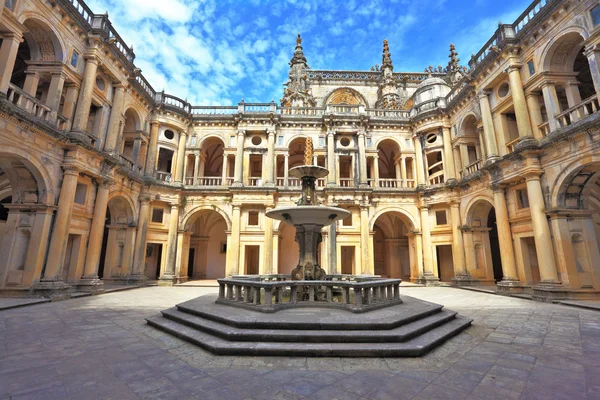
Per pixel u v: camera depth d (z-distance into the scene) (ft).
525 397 14.49
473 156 76.07
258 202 79.10
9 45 39.83
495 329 27.66
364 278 42.24
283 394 14.84
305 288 35.55
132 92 69.00
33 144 42.78
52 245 45.50
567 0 45.03
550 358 19.86
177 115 81.61
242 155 83.05
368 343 21.49
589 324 29.53
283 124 86.48
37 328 27.04
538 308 38.86
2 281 43.14
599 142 40.06
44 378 16.24
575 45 48.21
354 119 85.25
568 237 45.78
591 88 62.49
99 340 23.53
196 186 80.18
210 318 26.09
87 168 52.11
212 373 17.37
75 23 50.78
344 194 80.38
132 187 69.31
